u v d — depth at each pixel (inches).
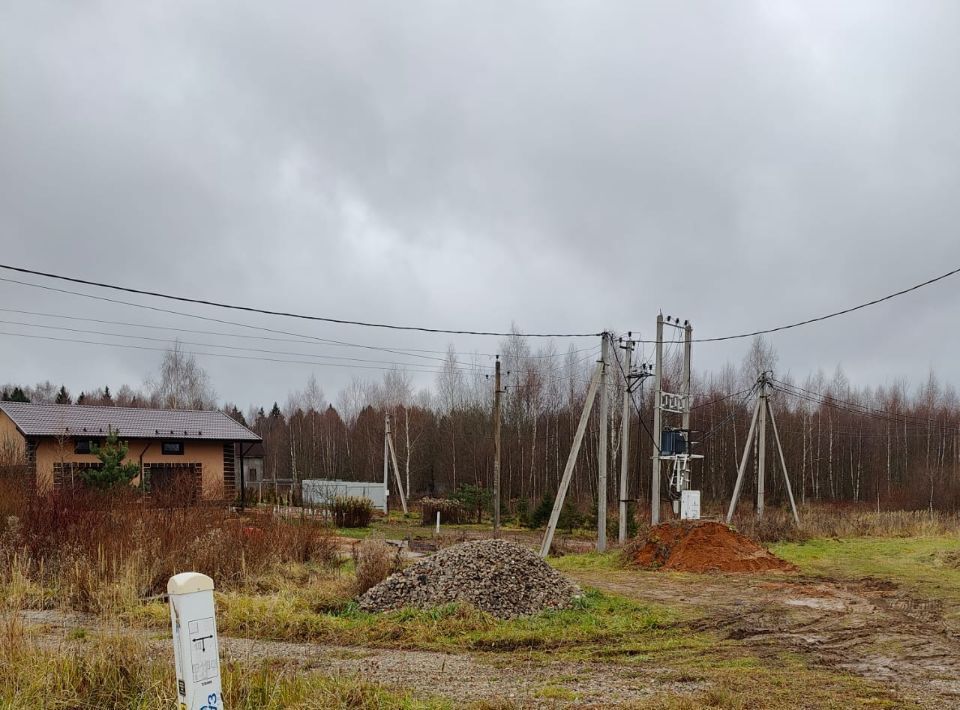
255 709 224.8
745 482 2089.1
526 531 1259.8
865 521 1109.7
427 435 2196.1
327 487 1342.3
